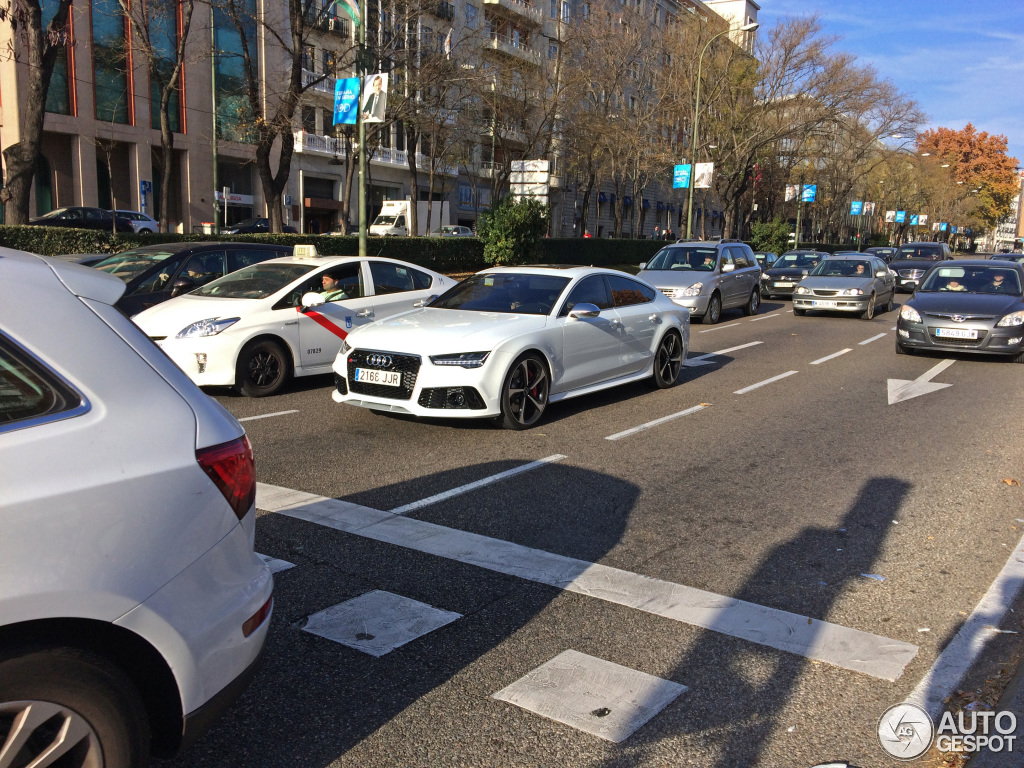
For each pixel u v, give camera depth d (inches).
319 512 200.1
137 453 83.8
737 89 1501.0
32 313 83.5
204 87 1434.5
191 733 87.7
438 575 164.6
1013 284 511.8
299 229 1678.2
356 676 126.2
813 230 2630.4
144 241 706.2
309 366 360.2
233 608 91.3
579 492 222.2
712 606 152.9
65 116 1246.9
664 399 361.4
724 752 109.0
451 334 278.1
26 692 75.1
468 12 1617.9
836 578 167.5
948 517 207.2
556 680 125.6
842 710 119.3
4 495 74.6
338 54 1065.5
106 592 79.2
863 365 470.0
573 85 1439.5
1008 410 346.0
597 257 1337.4
